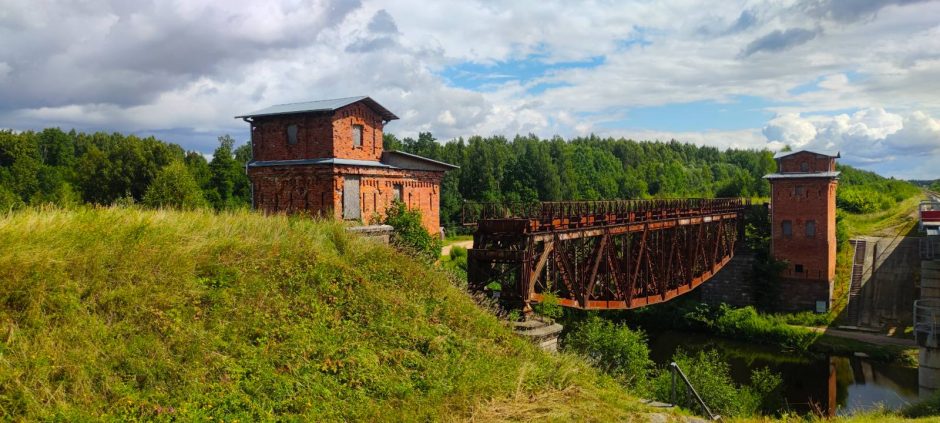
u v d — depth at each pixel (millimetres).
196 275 11375
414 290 14594
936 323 29188
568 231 21188
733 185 87750
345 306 12648
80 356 8359
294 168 28109
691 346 42094
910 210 61719
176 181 44500
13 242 9562
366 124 30578
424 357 11930
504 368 12422
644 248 28703
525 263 17781
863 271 49188
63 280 9414
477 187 85750
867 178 109438
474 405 10562
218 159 67500
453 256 50906
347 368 10648
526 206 31062
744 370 36594
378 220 27203
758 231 51656
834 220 48938
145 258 10719
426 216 33562
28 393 7492
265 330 10727
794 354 39469
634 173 114000
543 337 15477
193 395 8648
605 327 26500
